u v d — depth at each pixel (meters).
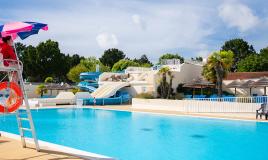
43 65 81.94
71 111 32.28
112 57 116.94
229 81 42.00
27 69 80.00
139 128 20.81
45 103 37.59
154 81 40.38
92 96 42.81
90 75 56.00
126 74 47.97
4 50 9.55
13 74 10.28
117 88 43.00
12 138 12.90
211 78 37.47
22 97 10.01
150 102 32.38
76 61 97.56
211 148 14.64
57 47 85.12
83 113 30.52
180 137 17.44
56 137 17.81
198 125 21.36
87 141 16.61
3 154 9.73
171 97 38.59
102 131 19.81
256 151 14.02
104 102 39.78
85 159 9.21
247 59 65.81
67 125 22.62
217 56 34.41
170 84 38.75
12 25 9.03
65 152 10.07
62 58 86.00
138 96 40.78
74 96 41.09
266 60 63.03
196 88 42.44
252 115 23.80
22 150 10.34
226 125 20.95
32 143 11.70
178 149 14.52
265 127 19.89
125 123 23.27
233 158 12.84
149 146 15.23
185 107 28.81
